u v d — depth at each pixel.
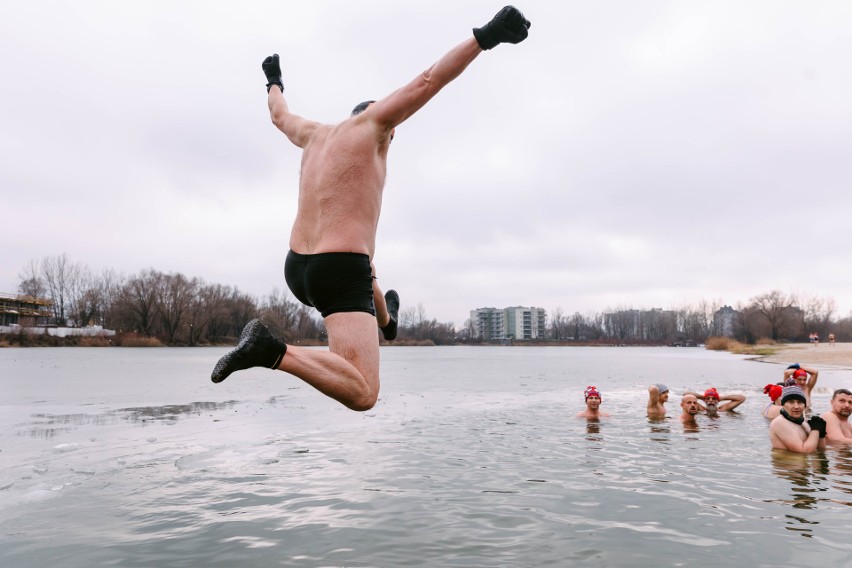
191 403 12.16
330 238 2.86
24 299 84.75
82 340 73.00
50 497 4.93
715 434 8.34
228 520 4.28
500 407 11.77
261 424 9.15
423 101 2.87
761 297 89.12
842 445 7.40
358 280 2.87
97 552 3.64
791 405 7.24
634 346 135.38
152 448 7.11
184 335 83.81
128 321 81.69
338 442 7.53
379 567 3.34
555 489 5.12
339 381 2.63
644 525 4.09
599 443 7.54
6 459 6.48
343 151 2.93
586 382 19.41
